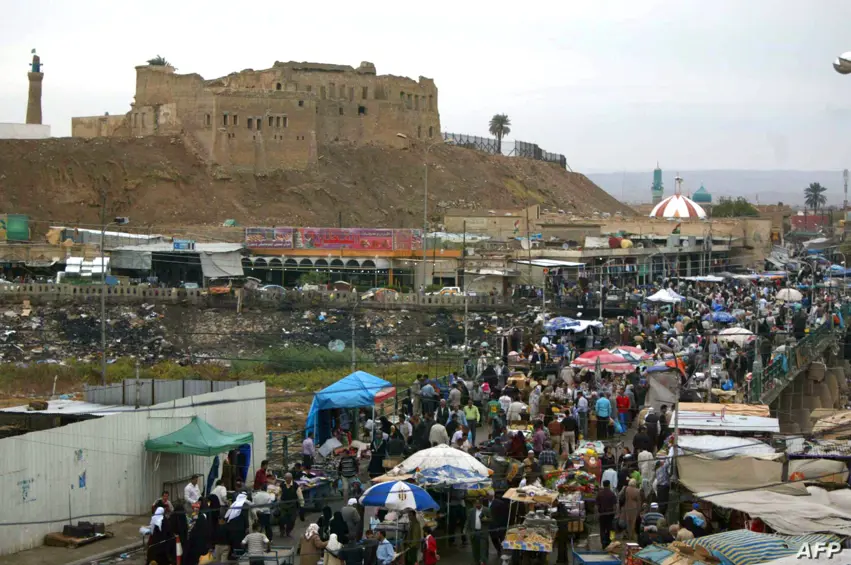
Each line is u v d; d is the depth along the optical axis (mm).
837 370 53594
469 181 155250
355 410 35469
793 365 46062
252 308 77938
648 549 20094
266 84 150000
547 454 28906
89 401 33438
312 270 94625
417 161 154375
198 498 26672
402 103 159000
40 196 125062
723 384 40281
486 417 37750
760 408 31328
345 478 28578
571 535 25016
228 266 91750
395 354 68188
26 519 25156
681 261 99938
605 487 25438
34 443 25453
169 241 96562
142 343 71562
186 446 28266
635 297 74375
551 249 90938
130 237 96500
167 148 134875
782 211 158625
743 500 21641
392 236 95562
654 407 36438
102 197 126312
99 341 71562
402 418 34750
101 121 147125
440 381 41406
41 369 60906
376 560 22281
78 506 26688
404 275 94125
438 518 26328
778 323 57719
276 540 25547
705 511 24656
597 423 34938
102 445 27516
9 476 24672
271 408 50406
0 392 54906
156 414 29312
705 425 29484
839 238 133125
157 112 139875
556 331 53438
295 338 72375
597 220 114188
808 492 22438
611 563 22078
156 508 24750
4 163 126688
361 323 75188
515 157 180500
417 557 23750
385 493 23234
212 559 23469
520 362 44844
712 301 70812
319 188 137125
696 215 128250
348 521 23875
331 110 152750
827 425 31391
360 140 154750
